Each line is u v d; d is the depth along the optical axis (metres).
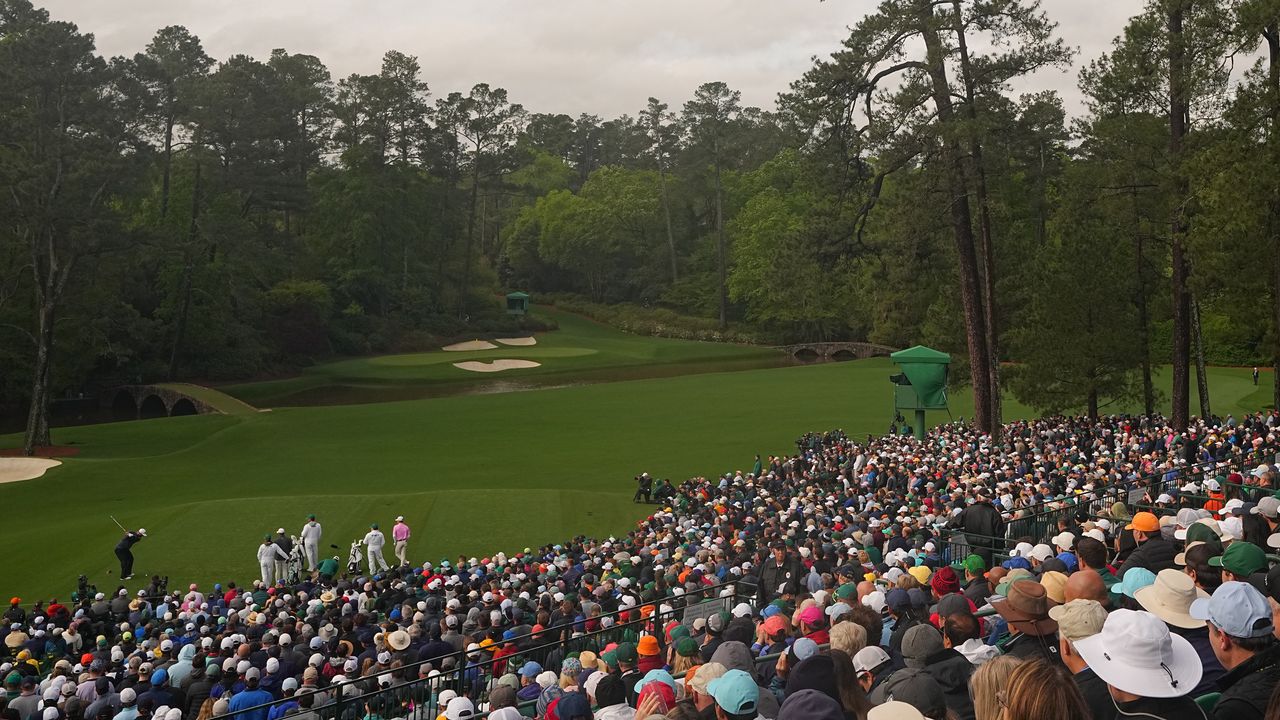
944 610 9.08
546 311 153.50
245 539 34.66
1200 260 36.09
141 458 53.16
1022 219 67.00
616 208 152.25
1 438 64.81
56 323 75.75
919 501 27.05
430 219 132.38
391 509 37.84
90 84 60.56
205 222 86.50
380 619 22.28
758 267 126.88
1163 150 41.44
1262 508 12.39
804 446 49.78
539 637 16.94
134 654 19.17
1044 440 40.22
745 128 163.75
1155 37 38.91
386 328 119.06
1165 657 5.79
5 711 16.31
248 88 108.12
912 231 46.56
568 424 63.28
